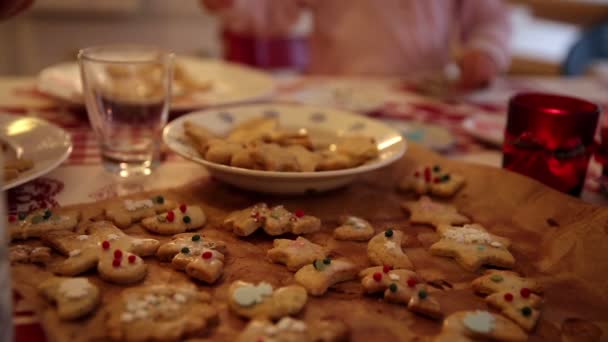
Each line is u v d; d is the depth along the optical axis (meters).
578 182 0.73
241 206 0.71
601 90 1.18
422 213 0.70
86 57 0.74
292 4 1.38
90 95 0.75
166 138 0.74
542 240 0.66
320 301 0.58
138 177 0.75
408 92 1.11
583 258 0.63
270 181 0.69
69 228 0.64
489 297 0.59
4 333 0.51
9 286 0.51
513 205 0.71
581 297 0.60
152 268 0.61
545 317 0.58
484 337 0.56
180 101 0.92
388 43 1.31
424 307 0.57
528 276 0.62
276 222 0.66
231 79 1.05
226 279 0.60
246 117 0.84
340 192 0.74
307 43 1.49
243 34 1.38
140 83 0.81
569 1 1.73
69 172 0.75
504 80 1.21
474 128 0.91
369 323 0.56
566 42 2.34
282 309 0.56
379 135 0.79
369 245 0.64
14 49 1.84
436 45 1.34
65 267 0.59
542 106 0.77
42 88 0.93
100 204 0.69
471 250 0.64
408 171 0.78
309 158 0.73
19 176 0.68
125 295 0.57
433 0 1.30
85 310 0.55
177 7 1.96
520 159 0.75
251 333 0.54
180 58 1.12
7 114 0.80
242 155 0.70
